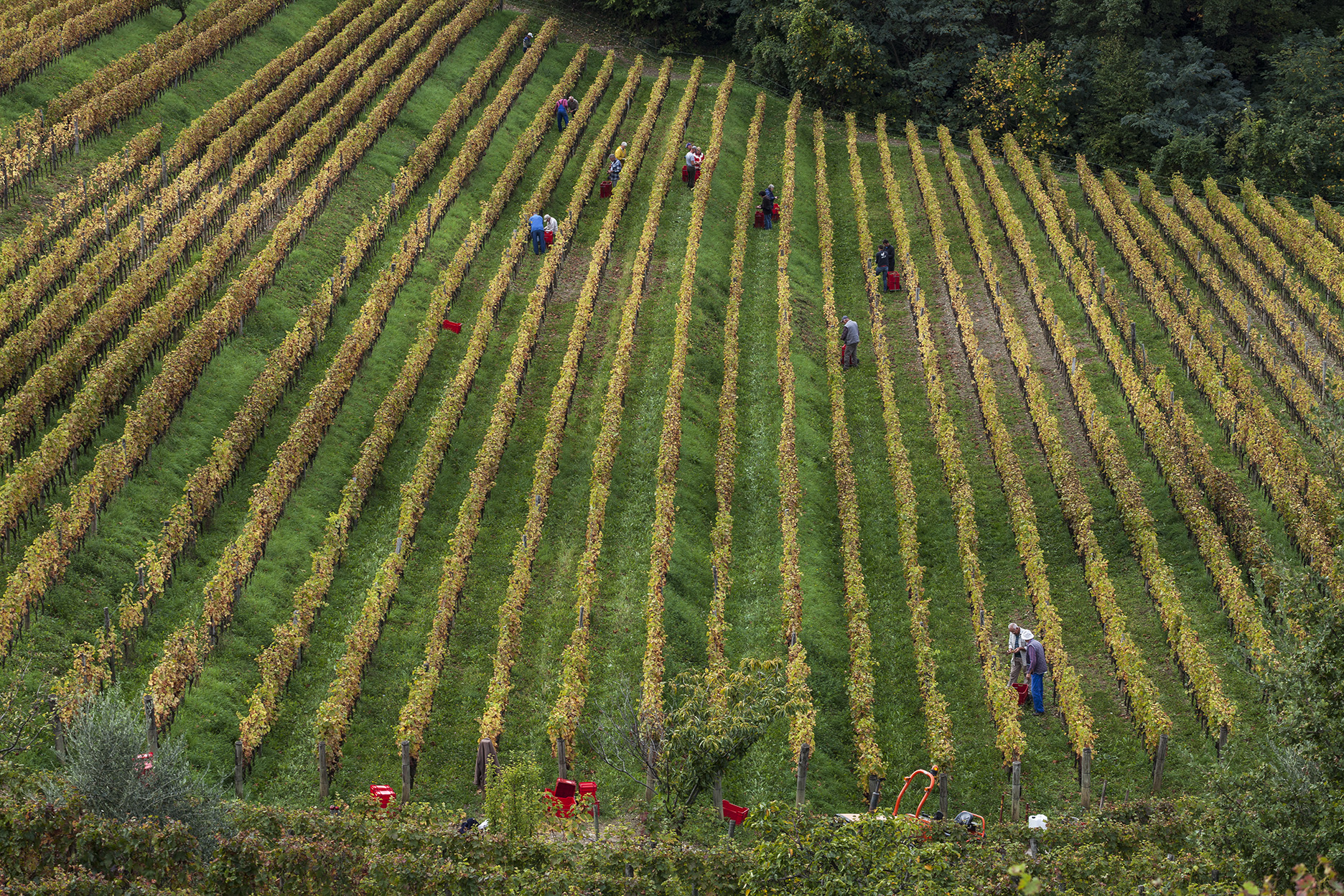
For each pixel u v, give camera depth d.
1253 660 22.86
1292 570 20.56
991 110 68.00
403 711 23.70
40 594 24.56
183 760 21.17
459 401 35.66
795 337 44.06
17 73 45.91
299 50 57.06
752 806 23.52
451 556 29.48
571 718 24.30
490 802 20.69
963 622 30.70
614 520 32.69
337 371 34.47
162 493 29.58
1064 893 17.30
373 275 42.50
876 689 28.34
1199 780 25.14
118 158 42.56
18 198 39.81
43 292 34.84
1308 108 67.62
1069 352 40.75
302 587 27.09
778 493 35.06
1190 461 35.72
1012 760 24.70
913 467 36.94
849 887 16.38
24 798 17.55
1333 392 35.72
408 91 56.34
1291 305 46.84
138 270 35.75
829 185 59.88
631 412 37.66
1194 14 76.19
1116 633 27.78
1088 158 68.62
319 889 17.66
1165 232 53.84
